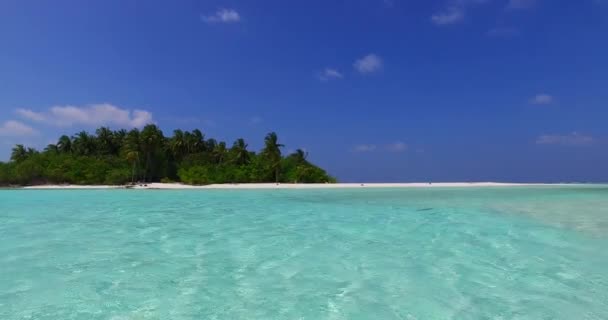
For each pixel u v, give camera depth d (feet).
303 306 18.80
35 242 34.27
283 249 31.24
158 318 17.35
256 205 74.95
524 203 74.90
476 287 21.52
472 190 149.38
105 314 17.79
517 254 29.14
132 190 165.07
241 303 19.20
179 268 25.46
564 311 18.11
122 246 32.55
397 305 18.92
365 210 63.26
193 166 221.66
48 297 19.99
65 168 211.00
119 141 256.73
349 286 21.80
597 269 24.91
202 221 48.96
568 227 41.42
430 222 46.73
